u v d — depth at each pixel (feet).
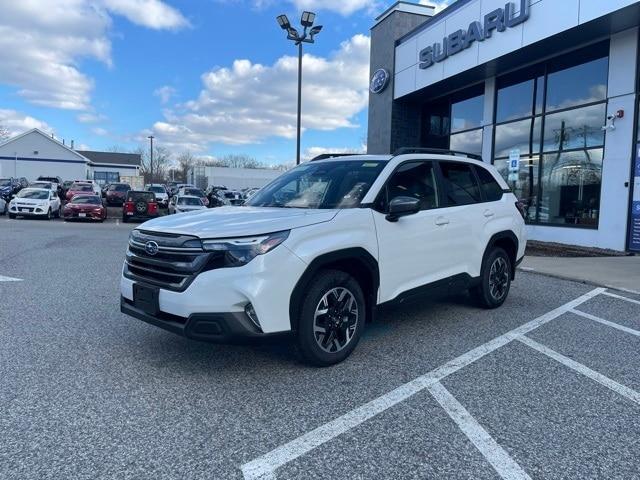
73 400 11.48
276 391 12.19
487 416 11.05
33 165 202.80
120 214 95.14
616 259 36.50
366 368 13.83
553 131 47.42
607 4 36.58
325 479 8.60
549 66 47.78
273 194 17.13
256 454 9.35
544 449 9.70
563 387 12.73
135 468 8.80
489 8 48.03
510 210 21.31
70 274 27.66
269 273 12.00
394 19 65.10
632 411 11.42
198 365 13.84
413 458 9.29
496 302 20.89
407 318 19.38
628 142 39.93
